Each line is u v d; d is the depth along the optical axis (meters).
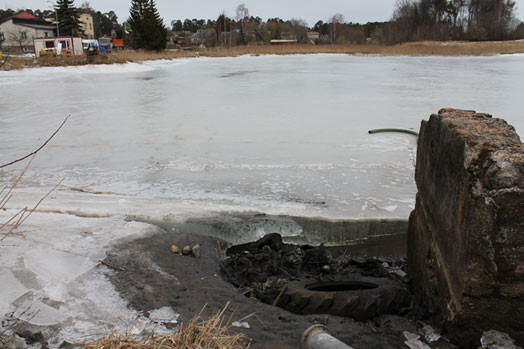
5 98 15.24
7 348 2.50
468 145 2.40
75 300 3.09
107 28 124.19
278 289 3.46
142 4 51.12
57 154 8.03
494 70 27.47
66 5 59.91
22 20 53.53
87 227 4.57
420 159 3.66
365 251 4.55
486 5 84.00
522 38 81.06
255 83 19.97
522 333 2.40
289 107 12.90
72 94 16.38
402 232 4.99
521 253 2.26
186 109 12.70
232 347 2.50
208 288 3.49
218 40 92.25
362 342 2.69
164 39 52.88
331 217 5.30
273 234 4.50
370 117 11.30
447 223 2.72
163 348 2.49
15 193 5.89
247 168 7.19
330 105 13.22
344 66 32.84
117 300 3.16
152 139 9.12
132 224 4.76
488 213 2.22
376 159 7.67
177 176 6.78
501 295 2.35
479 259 2.30
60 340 2.61
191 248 4.29
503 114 11.33
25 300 3.02
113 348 2.43
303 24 121.00
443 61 39.50
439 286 2.85
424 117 11.23
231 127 10.22
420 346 2.63
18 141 8.97
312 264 4.06
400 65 33.53
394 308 3.17
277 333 2.80
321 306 3.10
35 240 4.02
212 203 5.67
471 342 2.52
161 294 3.32
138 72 28.47
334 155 7.92
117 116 11.67
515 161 2.20
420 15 84.19
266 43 104.06
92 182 6.48
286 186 6.35
